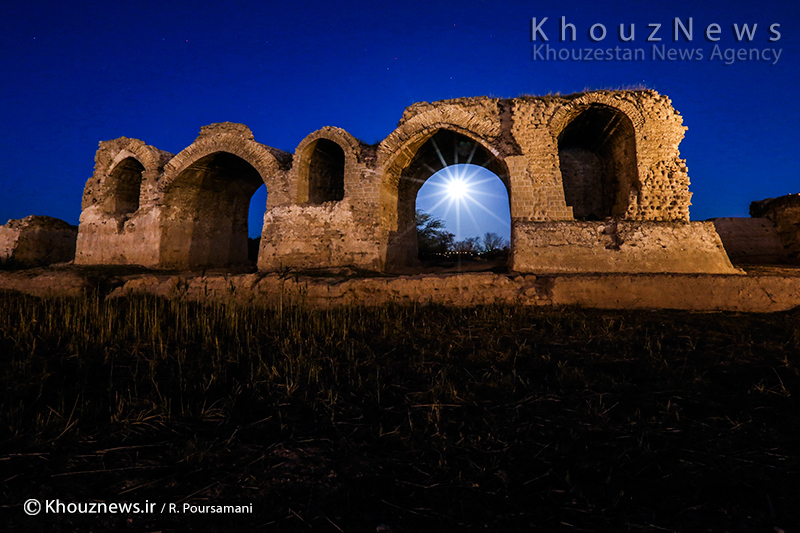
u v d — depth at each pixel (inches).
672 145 425.1
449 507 93.0
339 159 585.9
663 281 308.7
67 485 101.6
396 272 509.0
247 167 624.4
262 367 185.8
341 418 139.8
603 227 397.1
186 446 118.4
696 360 190.7
